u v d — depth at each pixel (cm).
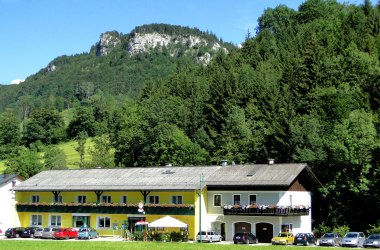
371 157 7812
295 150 8850
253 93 12200
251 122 11069
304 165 7350
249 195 7275
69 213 8269
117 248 5341
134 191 7875
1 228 9481
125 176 8256
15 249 5153
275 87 11681
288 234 6581
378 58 11338
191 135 12594
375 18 13262
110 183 8100
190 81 15212
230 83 12494
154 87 16650
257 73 13475
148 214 7669
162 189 7550
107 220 8000
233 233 7288
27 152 16075
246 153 10131
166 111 12750
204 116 12319
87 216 8162
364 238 6412
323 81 10825
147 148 11856
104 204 7969
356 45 11600
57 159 14912
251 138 10219
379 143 7744
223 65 16288
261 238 7075
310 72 11012
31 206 8594
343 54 11844
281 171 7306
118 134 13175
